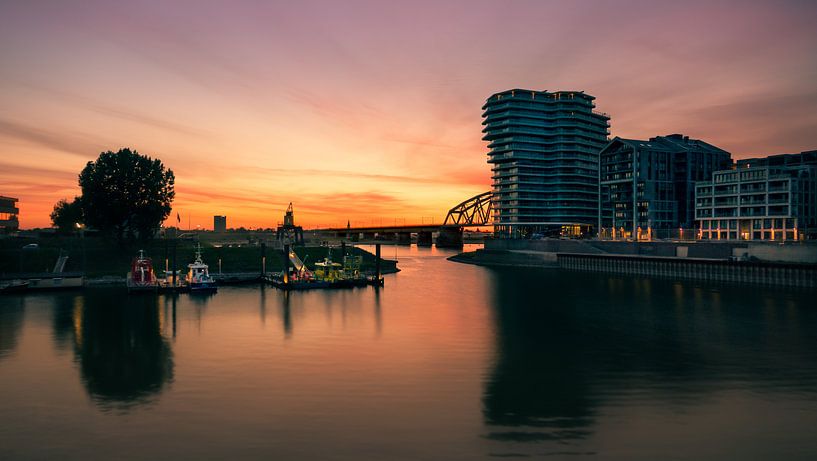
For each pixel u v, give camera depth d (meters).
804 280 99.50
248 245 168.88
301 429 31.67
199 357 48.41
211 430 31.50
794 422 33.03
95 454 28.41
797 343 54.97
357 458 27.91
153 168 131.62
